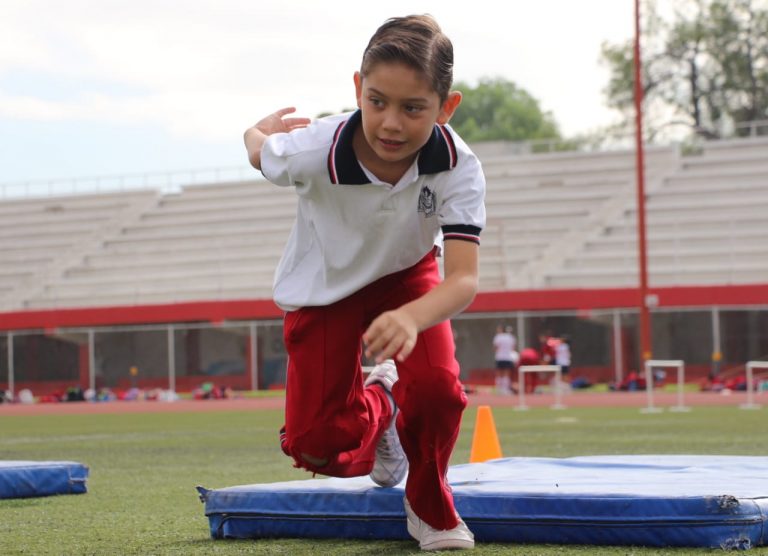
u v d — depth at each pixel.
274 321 30.70
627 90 52.91
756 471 4.85
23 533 4.46
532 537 3.75
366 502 3.96
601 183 36.25
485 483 4.21
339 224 3.38
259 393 29.05
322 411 3.55
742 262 31.28
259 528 4.12
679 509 3.55
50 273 37.81
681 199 34.78
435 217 3.30
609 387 26.23
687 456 5.64
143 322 32.00
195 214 39.62
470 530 3.82
